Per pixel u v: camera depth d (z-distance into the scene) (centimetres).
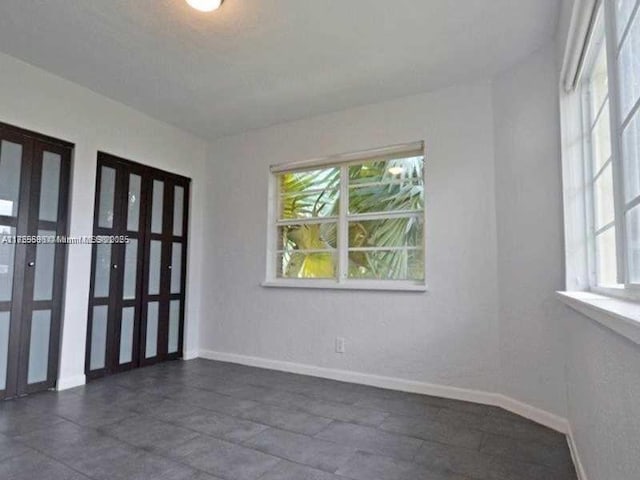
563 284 240
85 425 243
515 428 245
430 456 208
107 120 353
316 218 389
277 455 208
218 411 271
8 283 289
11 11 235
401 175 350
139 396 300
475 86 312
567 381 228
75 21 245
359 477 188
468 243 305
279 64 293
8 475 183
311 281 377
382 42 264
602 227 202
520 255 274
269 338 395
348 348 350
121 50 277
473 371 296
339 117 373
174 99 354
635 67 122
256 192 418
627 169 132
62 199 322
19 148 296
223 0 223
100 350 350
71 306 322
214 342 430
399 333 328
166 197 415
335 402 292
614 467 115
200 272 446
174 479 183
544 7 227
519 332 272
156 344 401
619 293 154
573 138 231
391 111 346
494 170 299
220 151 446
